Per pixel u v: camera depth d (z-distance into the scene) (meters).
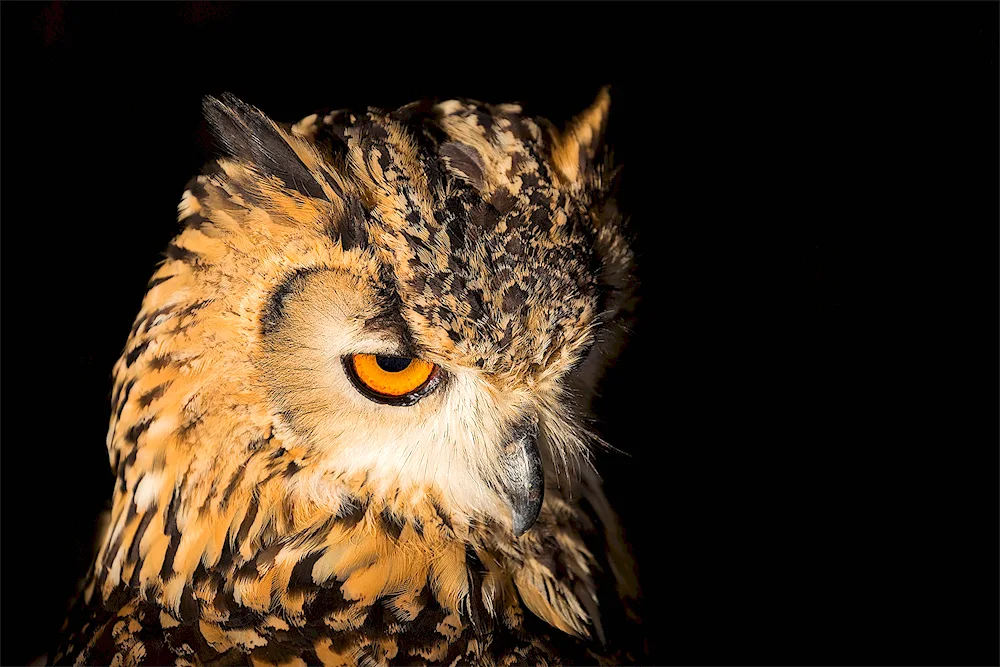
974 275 2.77
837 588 2.81
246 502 2.58
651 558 2.74
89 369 2.72
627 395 2.67
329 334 2.56
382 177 2.56
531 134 2.58
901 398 2.83
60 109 2.69
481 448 2.58
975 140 2.76
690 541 2.77
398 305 2.56
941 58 2.75
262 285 2.56
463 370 2.57
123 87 2.69
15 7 2.68
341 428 2.57
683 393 2.77
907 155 2.76
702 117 2.75
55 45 2.68
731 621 2.76
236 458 2.58
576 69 2.73
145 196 2.70
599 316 2.59
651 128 2.75
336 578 2.59
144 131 2.69
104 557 2.60
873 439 2.88
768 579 2.77
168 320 2.58
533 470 2.59
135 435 2.59
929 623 2.77
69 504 2.72
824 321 2.78
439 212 2.56
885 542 2.84
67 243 2.71
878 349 2.80
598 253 2.59
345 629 2.59
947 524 2.85
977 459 2.85
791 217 2.76
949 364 2.82
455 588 2.59
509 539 2.61
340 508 2.59
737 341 2.77
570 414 2.62
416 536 2.59
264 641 2.58
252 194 2.57
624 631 2.63
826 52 2.75
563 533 2.62
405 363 2.57
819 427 2.86
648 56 2.74
